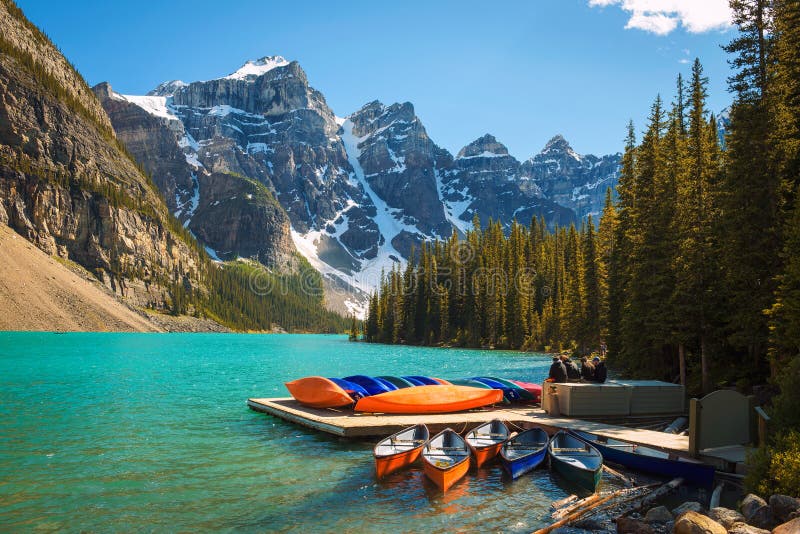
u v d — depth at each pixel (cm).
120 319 17888
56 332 14825
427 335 15138
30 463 1727
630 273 4297
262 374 5078
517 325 12569
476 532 1241
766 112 2695
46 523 1248
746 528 1012
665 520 1263
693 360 3500
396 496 1488
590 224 7150
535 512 1375
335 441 2117
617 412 2347
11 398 3073
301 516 1326
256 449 1981
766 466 1295
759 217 2670
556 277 13238
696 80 4144
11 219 19712
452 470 1584
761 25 2795
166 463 1770
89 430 2231
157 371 5050
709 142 4116
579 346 7812
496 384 2853
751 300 2673
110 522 1261
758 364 2881
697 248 3062
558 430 2106
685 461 1641
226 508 1371
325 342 18038
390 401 2391
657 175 4328
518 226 15450
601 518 1315
